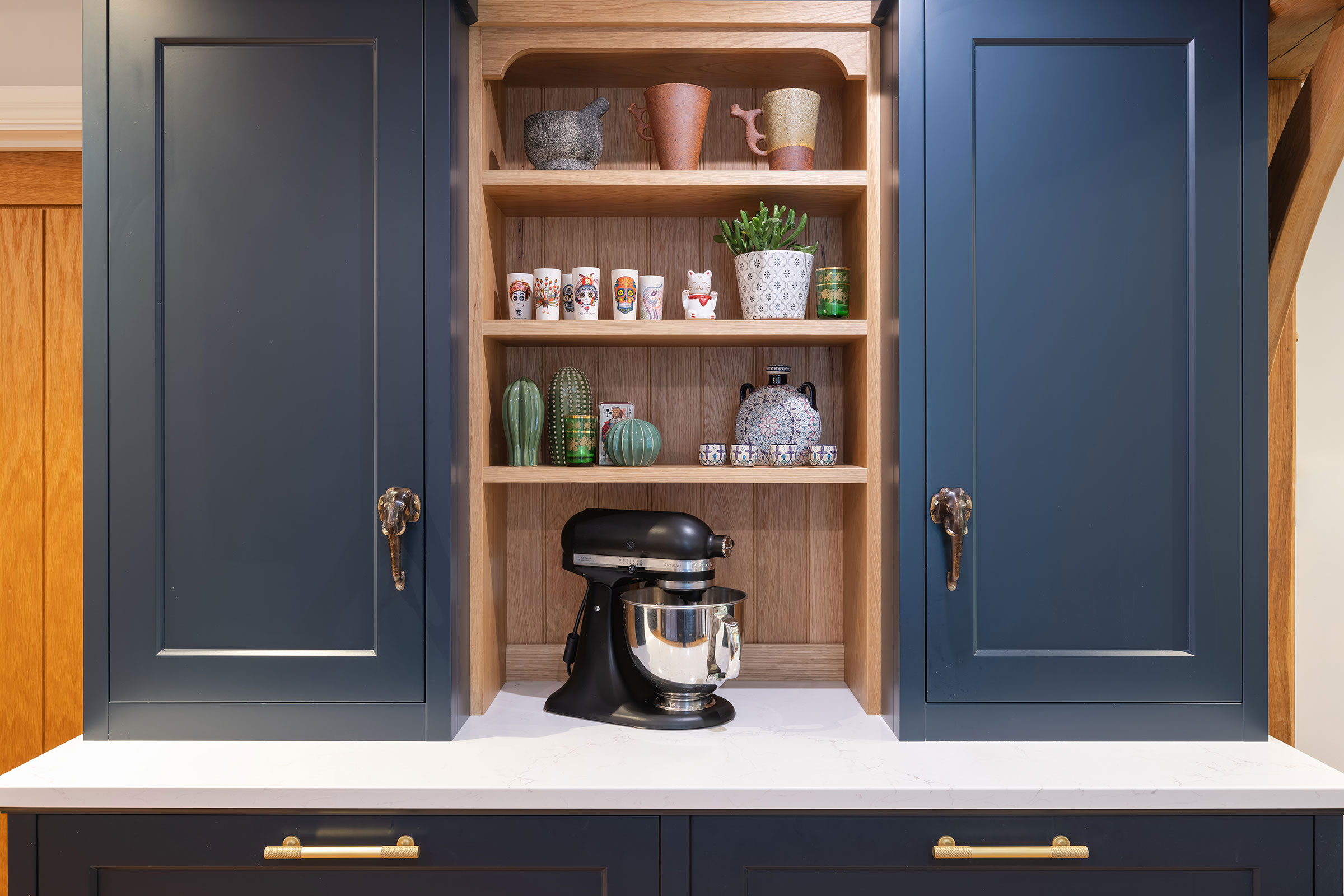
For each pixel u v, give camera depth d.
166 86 1.16
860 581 1.37
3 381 1.57
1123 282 1.16
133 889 1.03
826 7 1.29
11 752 1.58
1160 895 1.03
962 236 1.15
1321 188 1.19
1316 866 1.01
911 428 1.16
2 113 1.49
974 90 1.16
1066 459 1.16
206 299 1.16
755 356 1.53
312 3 1.16
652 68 1.42
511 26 1.29
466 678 1.28
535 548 1.53
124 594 1.16
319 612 1.18
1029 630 1.16
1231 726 1.16
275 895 1.03
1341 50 1.13
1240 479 1.15
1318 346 1.44
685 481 1.30
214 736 1.17
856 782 1.03
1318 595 1.44
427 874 1.03
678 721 1.23
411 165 1.16
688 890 1.02
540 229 1.52
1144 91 1.15
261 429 1.17
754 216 1.49
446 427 1.17
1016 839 1.02
